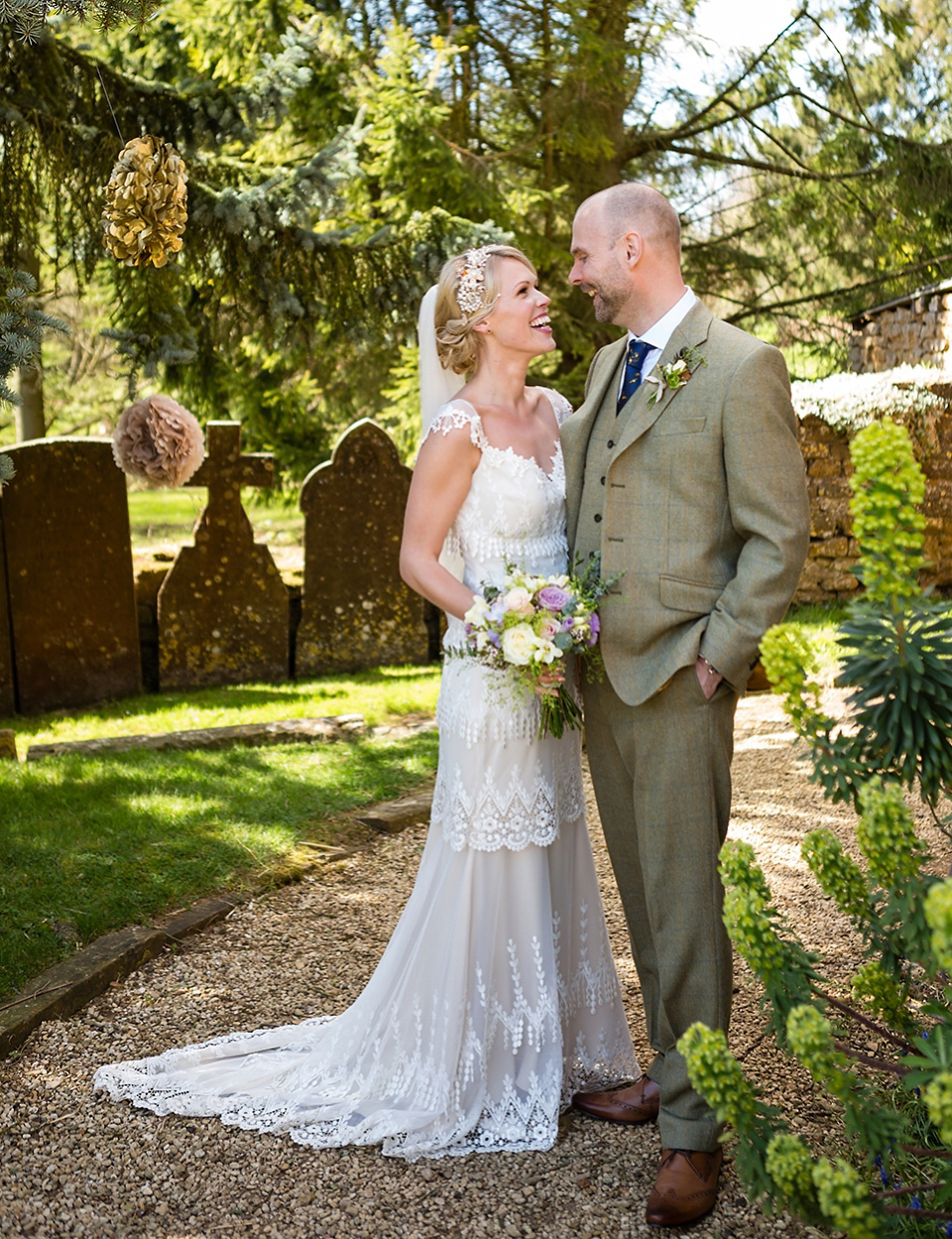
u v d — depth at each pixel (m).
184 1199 2.20
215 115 5.51
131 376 4.84
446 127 10.25
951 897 1.37
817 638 6.90
